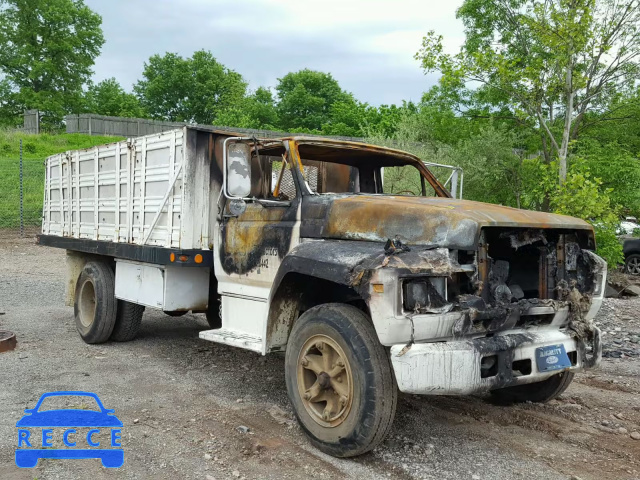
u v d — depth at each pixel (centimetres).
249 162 473
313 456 390
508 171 1449
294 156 484
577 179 1002
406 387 349
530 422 463
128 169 642
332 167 557
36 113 4053
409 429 443
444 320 364
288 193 489
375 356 366
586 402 519
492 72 1173
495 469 376
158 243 592
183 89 6775
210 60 7031
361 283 366
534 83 1139
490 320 384
